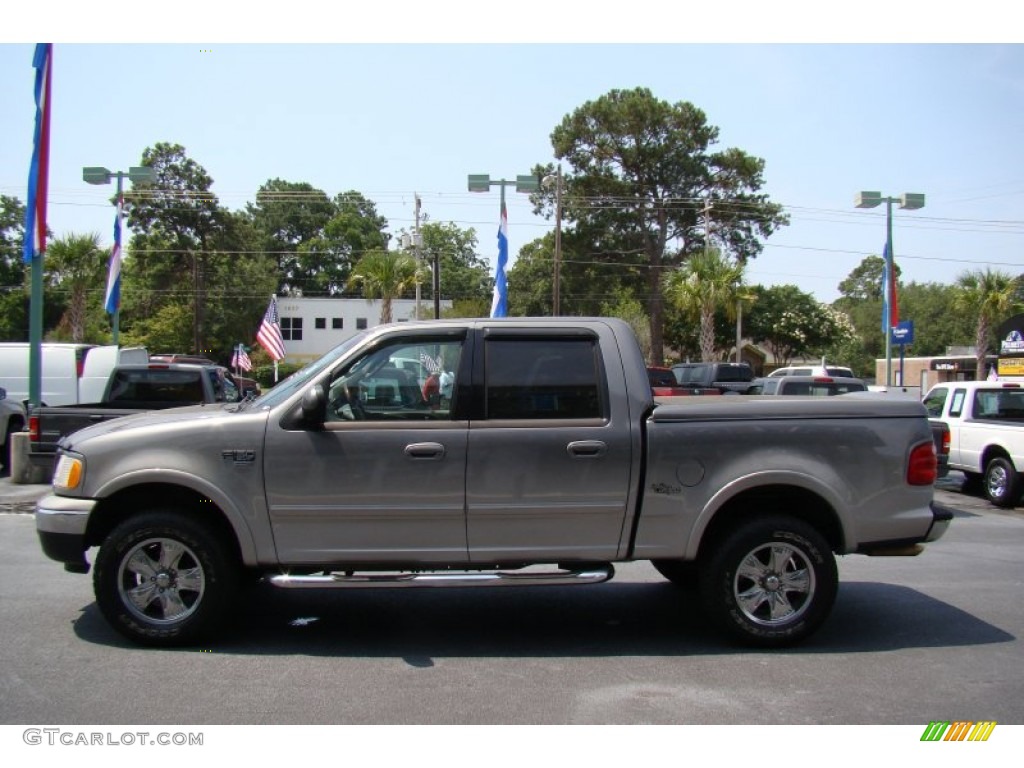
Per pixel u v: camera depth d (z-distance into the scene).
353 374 5.45
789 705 4.64
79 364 17.33
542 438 5.34
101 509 5.52
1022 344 20.48
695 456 5.42
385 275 34.44
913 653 5.57
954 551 9.26
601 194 43.78
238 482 5.30
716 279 35.28
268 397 5.70
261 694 4.72
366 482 5.29
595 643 5.74
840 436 5.54
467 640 5.79
